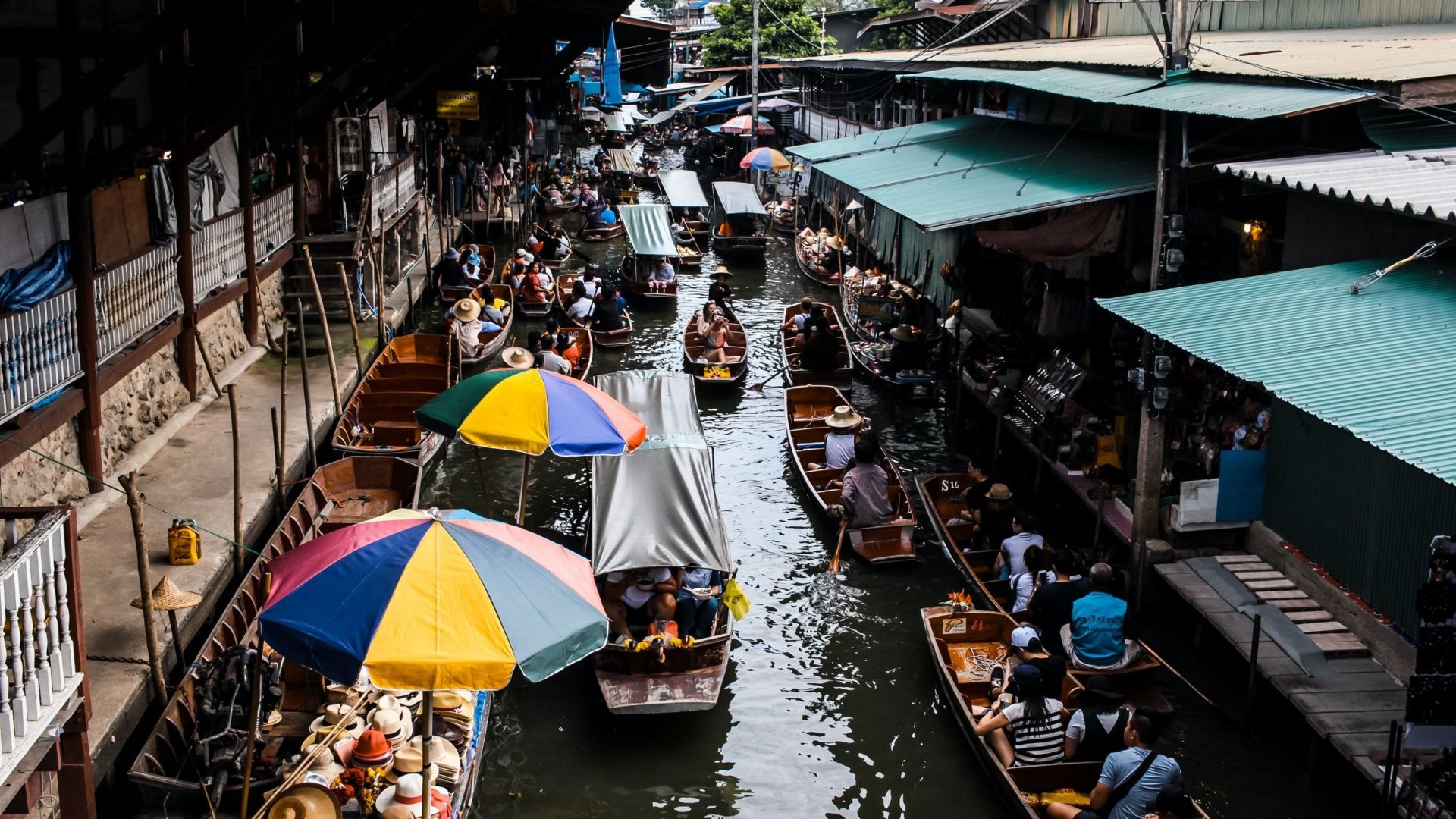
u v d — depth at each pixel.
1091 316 18.64
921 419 21.45
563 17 35.75
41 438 12.12
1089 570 13.70
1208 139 13.86
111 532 12.73
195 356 16.91
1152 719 9.51
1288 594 12.38
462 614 7.62
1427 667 8.65
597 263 36.84
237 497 12.09
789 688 12.88
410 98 32.72
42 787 8.02
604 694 11.47
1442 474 7.45
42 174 13.52
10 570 6.73
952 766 11.46
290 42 20.91
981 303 23.44
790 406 20.78
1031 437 17.38
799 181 42.88
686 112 63.66
